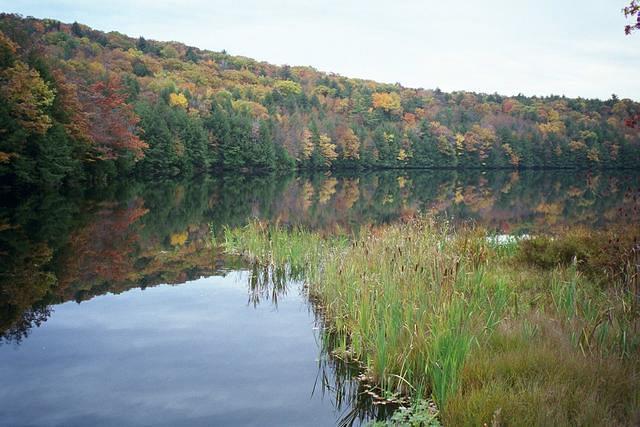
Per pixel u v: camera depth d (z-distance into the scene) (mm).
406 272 8148
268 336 7613
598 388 4785
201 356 6734
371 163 107875
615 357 5395
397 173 97188
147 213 24391
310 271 11117
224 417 5121
